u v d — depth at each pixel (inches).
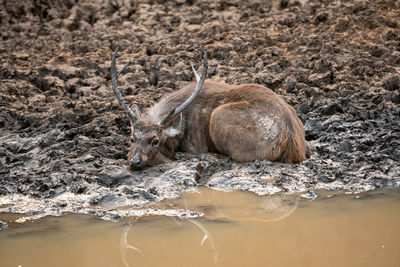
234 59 1446.9
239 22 1740.9
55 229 737.6
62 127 1137.4
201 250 658.2
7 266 627.5
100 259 642.2
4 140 1098.1
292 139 950.4
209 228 725.3
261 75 1323.8
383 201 802.2
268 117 952.9
